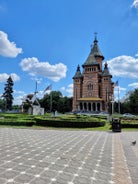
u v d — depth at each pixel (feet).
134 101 303.27
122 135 67.87
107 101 276.00
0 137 56.03
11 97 309.63
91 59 294.25
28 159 31.48
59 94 370.32
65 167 27.68
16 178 22.84
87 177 23.89
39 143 47.26
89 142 50.57
